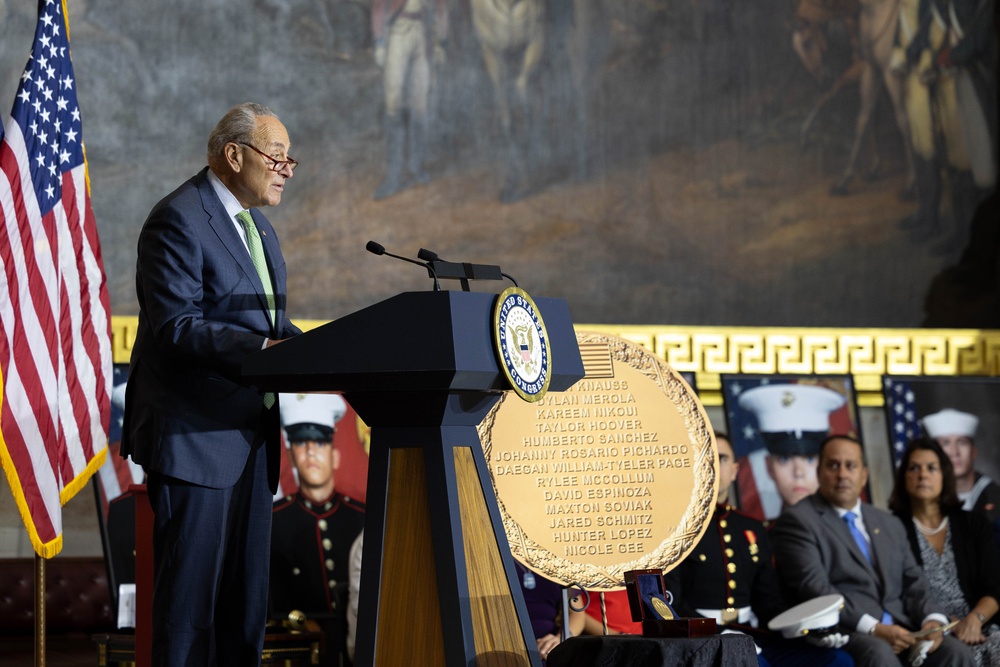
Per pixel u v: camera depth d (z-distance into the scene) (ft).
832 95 107.24
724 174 104.88
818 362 89.56
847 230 105.91
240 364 29.58
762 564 66.28
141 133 92.02
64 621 80.48
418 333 25.80
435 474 27.61
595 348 42.98
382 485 28.04
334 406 73.67
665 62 105.09
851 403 82.53
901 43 108.06
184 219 32.65
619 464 41.88
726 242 104.27
